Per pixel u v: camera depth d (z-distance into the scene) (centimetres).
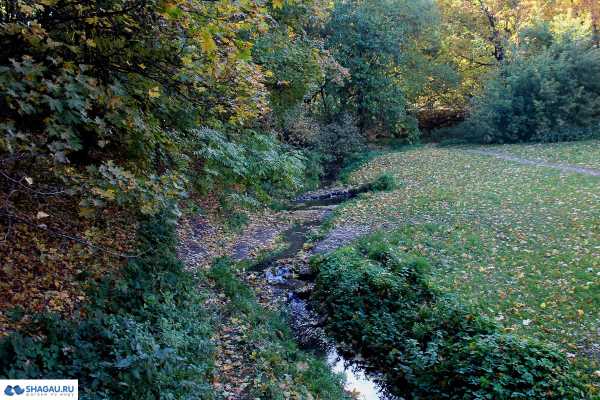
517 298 740
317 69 1463
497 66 2831
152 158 779
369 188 1850
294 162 1384
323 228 1323
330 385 624
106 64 579
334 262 954
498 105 2486
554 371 515
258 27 586
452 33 3130
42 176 721
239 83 717
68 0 536
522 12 2836
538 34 2584
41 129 542
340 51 2450
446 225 1187
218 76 632
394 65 2698
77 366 450
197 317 694
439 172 1938
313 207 1650
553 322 652
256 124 1462
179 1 490
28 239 649
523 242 990
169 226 906
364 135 2780
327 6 1588
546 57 2392
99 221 788
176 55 627
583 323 636
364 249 1067
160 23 587
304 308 877
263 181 1656
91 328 514
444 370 577
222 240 1168
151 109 742
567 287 747
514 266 874
